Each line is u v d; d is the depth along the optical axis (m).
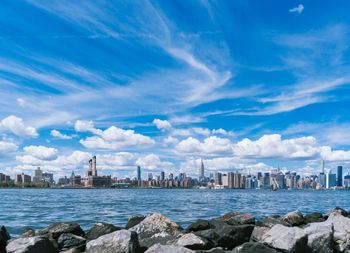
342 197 138.38
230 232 19.69
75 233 22.25
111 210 55.12
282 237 17.69
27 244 16.86
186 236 18.58
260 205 72.25
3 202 81.25
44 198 105.94
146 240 19.56
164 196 130.12
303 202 90.19
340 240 18.92
